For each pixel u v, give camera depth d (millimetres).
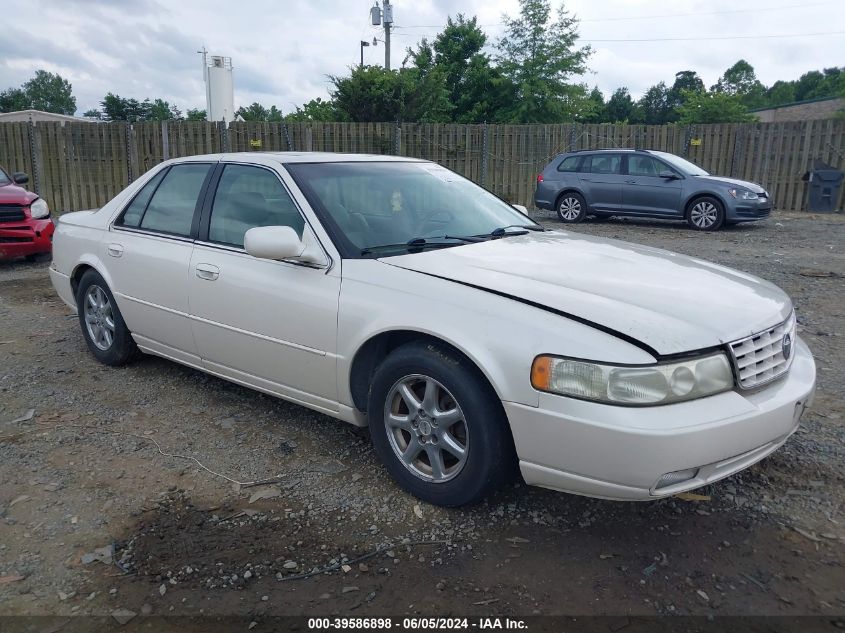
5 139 16781
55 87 101375
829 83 76812
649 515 3270
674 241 11945
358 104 25625
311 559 2953
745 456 2914
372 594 2730
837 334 6148
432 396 3234
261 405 4602
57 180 16797
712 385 2816
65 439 4086
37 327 6496
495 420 3025
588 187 14750
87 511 3320
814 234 12914
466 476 3133
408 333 3328
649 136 18000
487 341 2965
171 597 2717
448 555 2975
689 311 3006
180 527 3193
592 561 2932
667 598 2705
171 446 4012
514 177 17922
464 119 33125
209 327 4254
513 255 3693
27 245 9523
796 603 2676
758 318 3100
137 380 5055
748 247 11250
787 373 3229
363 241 3729
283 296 3770
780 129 17328
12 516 3270
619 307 2971
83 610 2646
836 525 3172
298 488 3539
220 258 4152
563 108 33188
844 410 4430
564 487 2902
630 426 2664
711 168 18047
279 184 4027
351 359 3488
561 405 2779
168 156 16656
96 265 5102
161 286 4539
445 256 3619
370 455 3896
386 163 4543
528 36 32562
